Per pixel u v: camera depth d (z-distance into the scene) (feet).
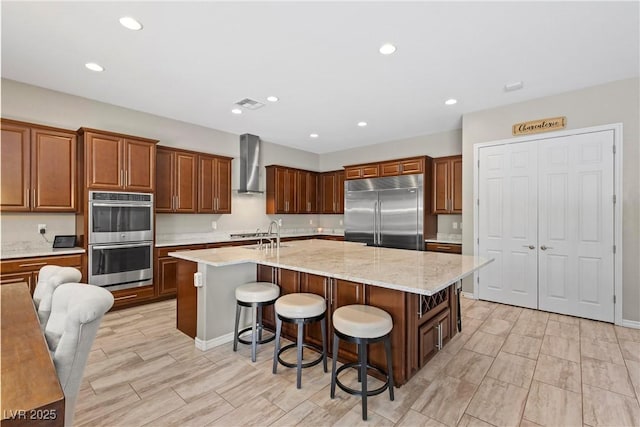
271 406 6.12
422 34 7.79
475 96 11.94
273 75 10.19
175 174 14.51
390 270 6.91
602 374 7.32
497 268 13.12
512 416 5.85
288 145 21.01
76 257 10.96
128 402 6.22
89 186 11.28
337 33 7.77
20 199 10.32
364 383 5.78
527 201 12.37
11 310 4.59
